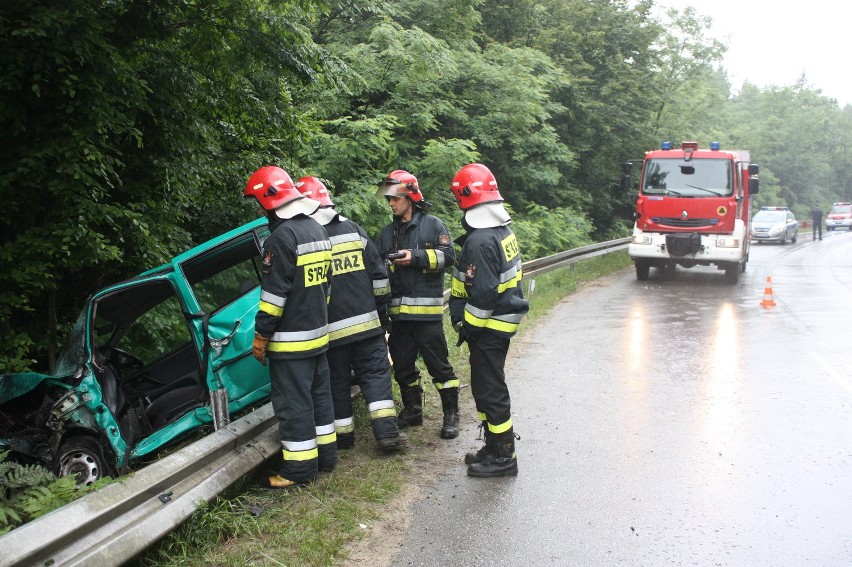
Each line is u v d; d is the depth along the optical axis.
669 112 31.83
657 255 16.02
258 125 8.37
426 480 5.10
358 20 16.39
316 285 4.90
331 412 5.20
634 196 28.08
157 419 5.66
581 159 26.33
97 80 5.69
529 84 19.41
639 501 4.69
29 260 5.83
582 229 22.69
